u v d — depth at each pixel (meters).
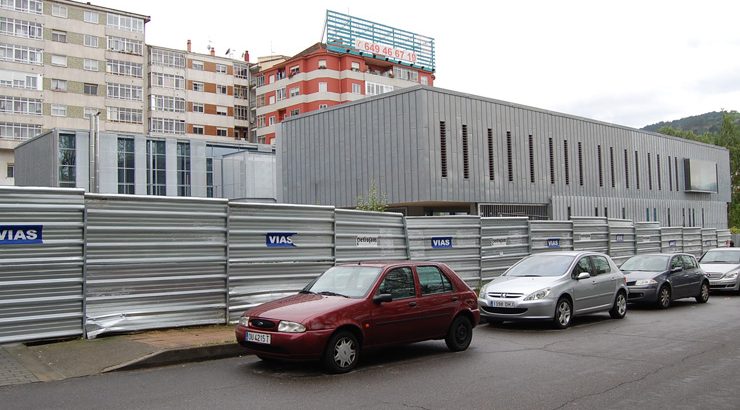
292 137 35.34
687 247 30.55
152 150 51.72
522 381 7.77
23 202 9.31
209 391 7.14
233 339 9.70
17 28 65.62
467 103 30.41
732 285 19.80
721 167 51.69
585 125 37.12
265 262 12.00
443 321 9.68
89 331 9.71
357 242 13.96
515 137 32.62
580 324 13.34
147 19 75.31
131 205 10.38
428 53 83.38
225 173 53.22
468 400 6.81
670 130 82.25
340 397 6.91
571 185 35.56
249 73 85.44
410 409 6.43
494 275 17.89
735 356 9.45
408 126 29.09
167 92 78.19
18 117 64.81
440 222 16.50
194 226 11.07
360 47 76.06
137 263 10.29
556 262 13.47
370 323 8.56
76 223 9.72
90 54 70.44
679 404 6.64
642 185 41.44
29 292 9.23
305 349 7.88
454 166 29.39
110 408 6.36
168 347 8.94
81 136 48.62
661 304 16.20
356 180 31.50
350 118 31.98
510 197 31.83
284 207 12.43
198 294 11.02
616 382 7.70
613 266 14.52
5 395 6.84
